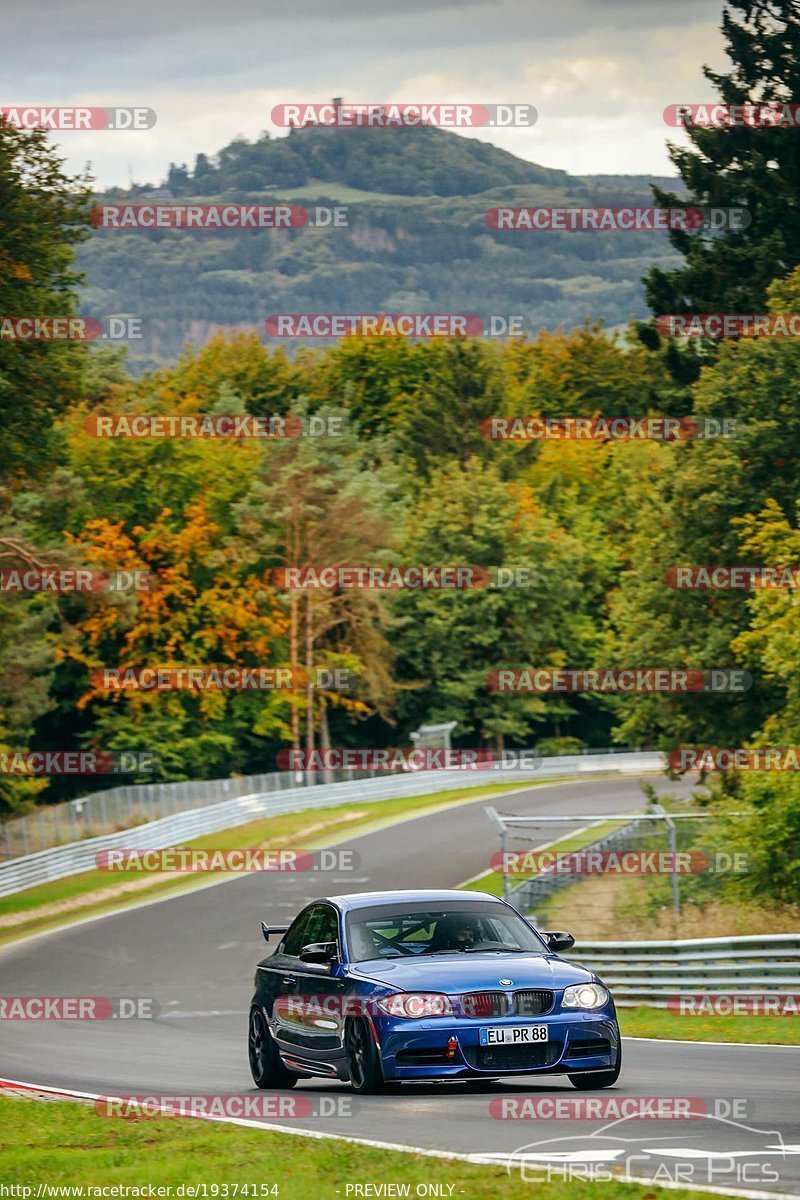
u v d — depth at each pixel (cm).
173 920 11944
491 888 12862
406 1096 3494
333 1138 2950
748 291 15588
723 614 12950
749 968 6184
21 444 13238
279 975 3947
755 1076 3888
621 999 6931
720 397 12962
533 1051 3344
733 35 17012
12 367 12656
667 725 13375
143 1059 5472
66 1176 2772
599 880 10375
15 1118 3594
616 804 18462
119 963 10125
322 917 3862
